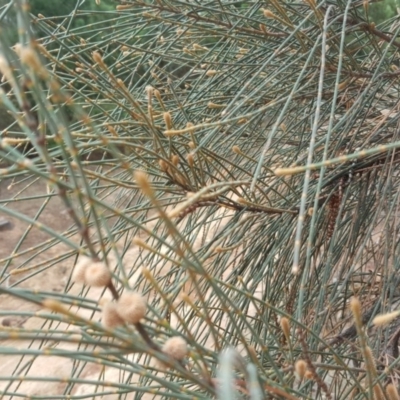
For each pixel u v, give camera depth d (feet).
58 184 0.68
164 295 0.72
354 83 1.76
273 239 1.67
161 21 1.89
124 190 1.99
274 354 1.49
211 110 1.97
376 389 0.80
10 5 1.33
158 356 0.68
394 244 1.47
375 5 3.43
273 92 1.72
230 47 1.94
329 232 1.64
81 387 3.32
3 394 0.96
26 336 0.68
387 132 1.81
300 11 1.95
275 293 1.73
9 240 5.56
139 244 0.76
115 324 0.65
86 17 4.59
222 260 1.85
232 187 1.34
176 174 1.31
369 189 1.68
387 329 1.51
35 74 0.69
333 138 1.64
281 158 1.98
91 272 0.65
